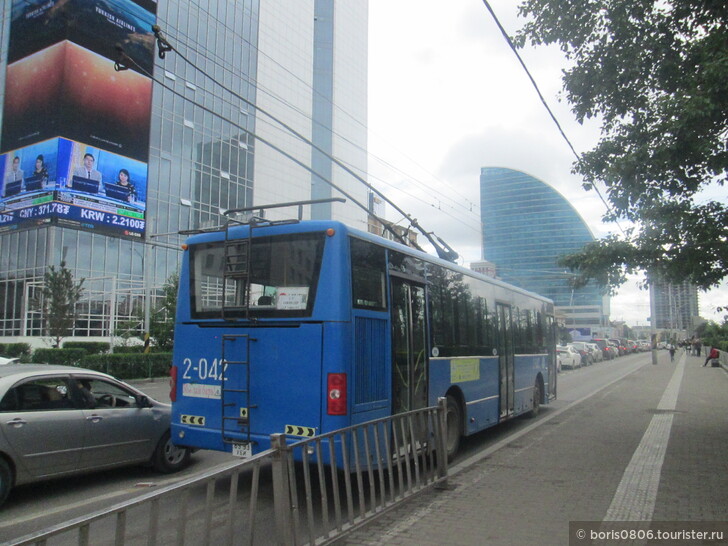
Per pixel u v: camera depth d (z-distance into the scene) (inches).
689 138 320.8
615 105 373.4
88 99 1501.0
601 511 233.9
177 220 1803.6
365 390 247.8
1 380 246.1
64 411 261.0
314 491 277.4
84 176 1485.0
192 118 1871.3
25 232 1540.4
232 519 160.9
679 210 379.2
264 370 248.1
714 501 248.2
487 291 419.5
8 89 1555.1
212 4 1955.0
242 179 2063.2
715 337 2166.6
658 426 460.8
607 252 397.1
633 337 5905.5
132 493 268.1
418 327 303.4
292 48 2364.7
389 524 215.8
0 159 1547.7
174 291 1226.6
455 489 268.7
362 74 3063.5
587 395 738.8
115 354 974.4
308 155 2456.9
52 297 1138.0
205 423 262.8
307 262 247.8
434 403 313.4
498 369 424.5
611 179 352.5
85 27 1498.5
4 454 235.3
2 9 1662.2
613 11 349.4
